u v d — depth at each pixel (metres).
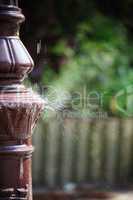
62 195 8.77
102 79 9.64
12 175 2.42
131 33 11.39
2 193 2.41
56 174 9.20
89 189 9.05
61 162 9.21
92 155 9.33
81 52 10.27
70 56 10.12
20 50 2.45
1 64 2.39
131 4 11.35
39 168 9.12
